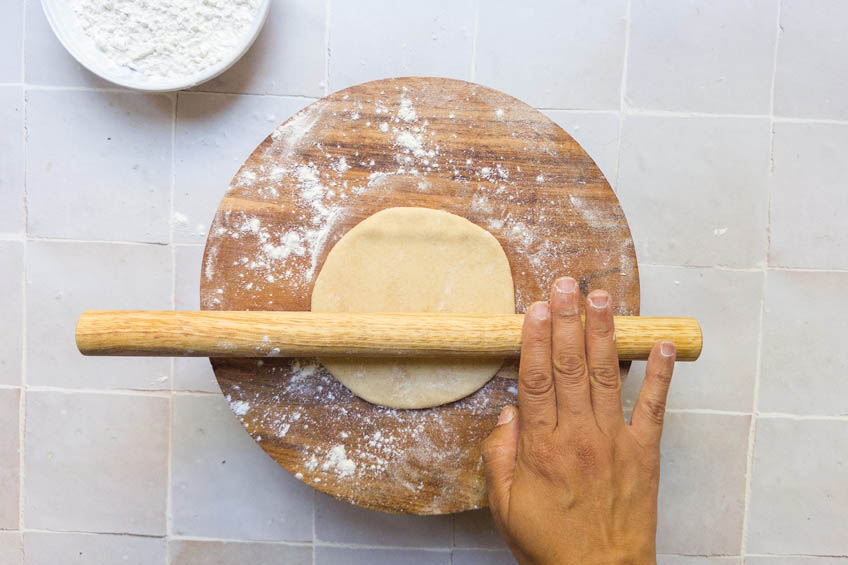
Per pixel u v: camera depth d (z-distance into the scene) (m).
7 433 0.94
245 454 0.94
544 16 0.92
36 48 0.92
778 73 0.93
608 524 0.65
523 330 0.70
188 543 0.94
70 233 0.93
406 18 0.92
